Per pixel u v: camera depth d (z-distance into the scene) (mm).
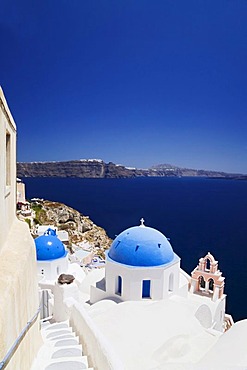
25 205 47688
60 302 12805
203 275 21547
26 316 5699
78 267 26031
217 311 19328
